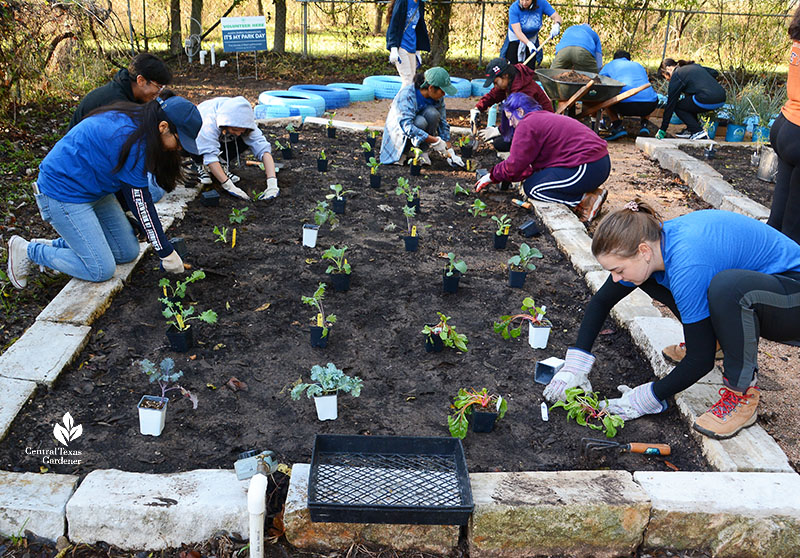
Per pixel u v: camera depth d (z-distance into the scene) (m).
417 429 3.14
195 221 5.40
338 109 10.28
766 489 2.69
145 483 2.65
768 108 9.18
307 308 4.16
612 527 2.58
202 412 3.19
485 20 14.98
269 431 3.08
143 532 2.55
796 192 4.63
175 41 14.30
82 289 4.06
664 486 2.67
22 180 6.03
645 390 3.14
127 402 3.24
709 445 2.98
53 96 8.81
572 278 4.73
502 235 5.12
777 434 3.16
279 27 14.78
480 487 2.61
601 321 3.31
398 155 7.01
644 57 15.38
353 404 3.29
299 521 2.51
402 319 4.09
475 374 3.58
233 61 14.23
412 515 2.45
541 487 2.63
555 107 8.59
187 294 4.23
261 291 4.34
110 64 9.94
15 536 2.55
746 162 7.89
